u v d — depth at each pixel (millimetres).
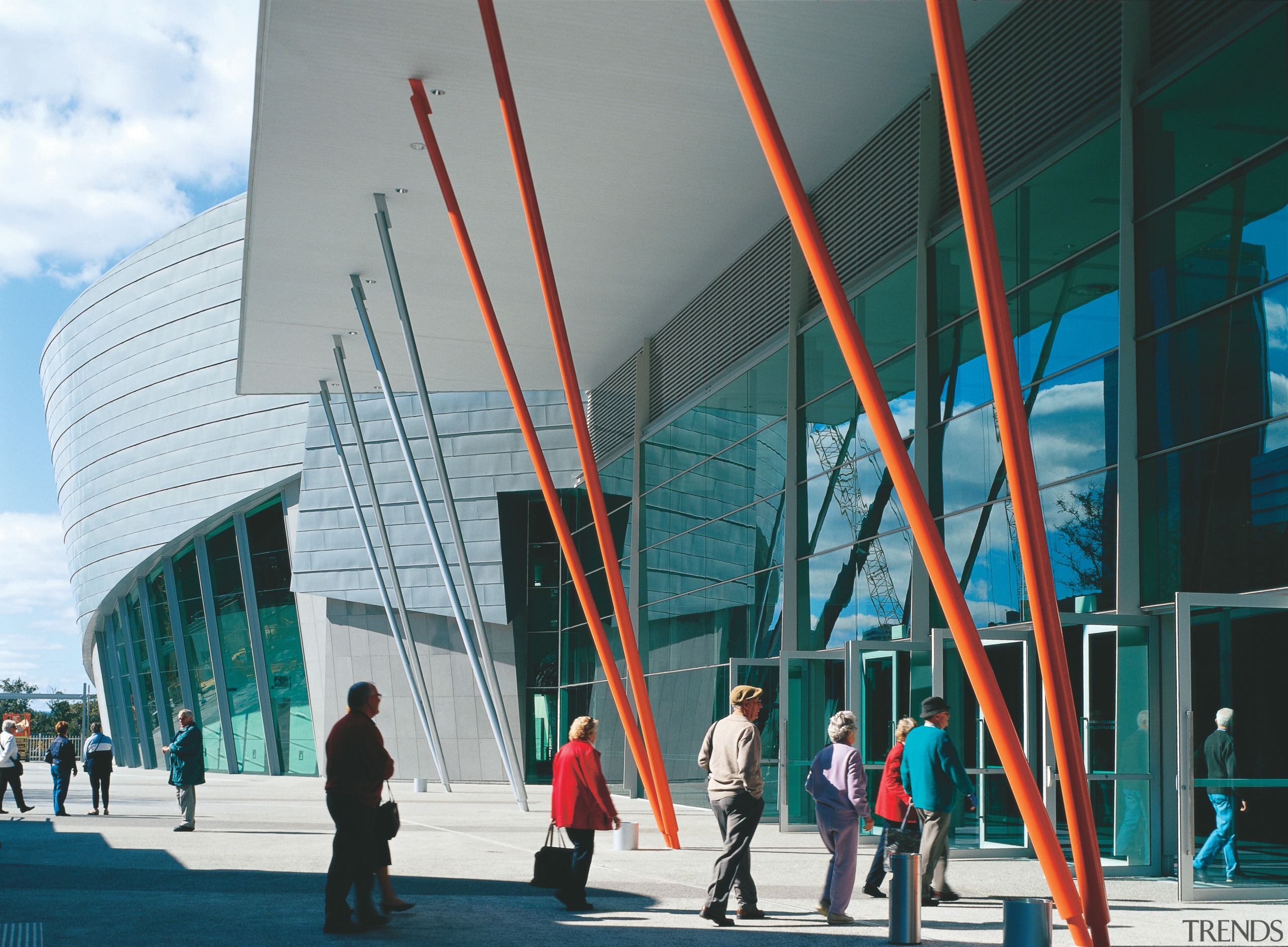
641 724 17422
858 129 18719
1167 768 12195
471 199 20859
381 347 29625
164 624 49781
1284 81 11164
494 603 38281
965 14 15766
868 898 10375
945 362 16594
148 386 48062
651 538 29266
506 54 16125
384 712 39281
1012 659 14031
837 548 19641
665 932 8180
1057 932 8711
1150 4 13234
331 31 15555
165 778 41719
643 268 24625
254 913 9023
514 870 12562
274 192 20594
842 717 8961
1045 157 14617
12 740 20703
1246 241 11477
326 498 40688
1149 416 12602
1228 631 10602
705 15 15125
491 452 39031
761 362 22984
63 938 7723
